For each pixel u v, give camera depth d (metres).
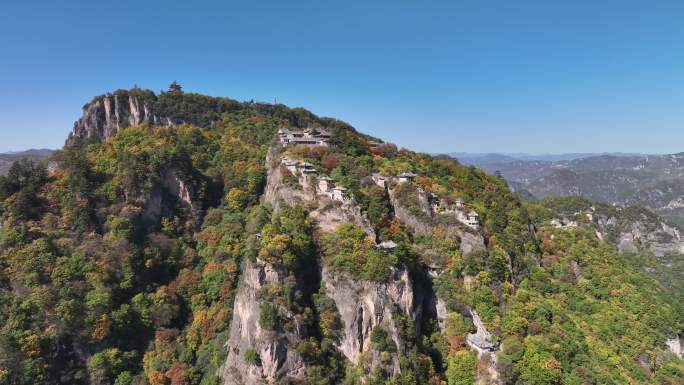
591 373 99.56
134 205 133.38
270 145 169.75
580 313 128.50
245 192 149.38
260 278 97.25
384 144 187.25
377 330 97.06
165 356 105.62
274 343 90.19
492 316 108.62
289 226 110.62
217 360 100.75
